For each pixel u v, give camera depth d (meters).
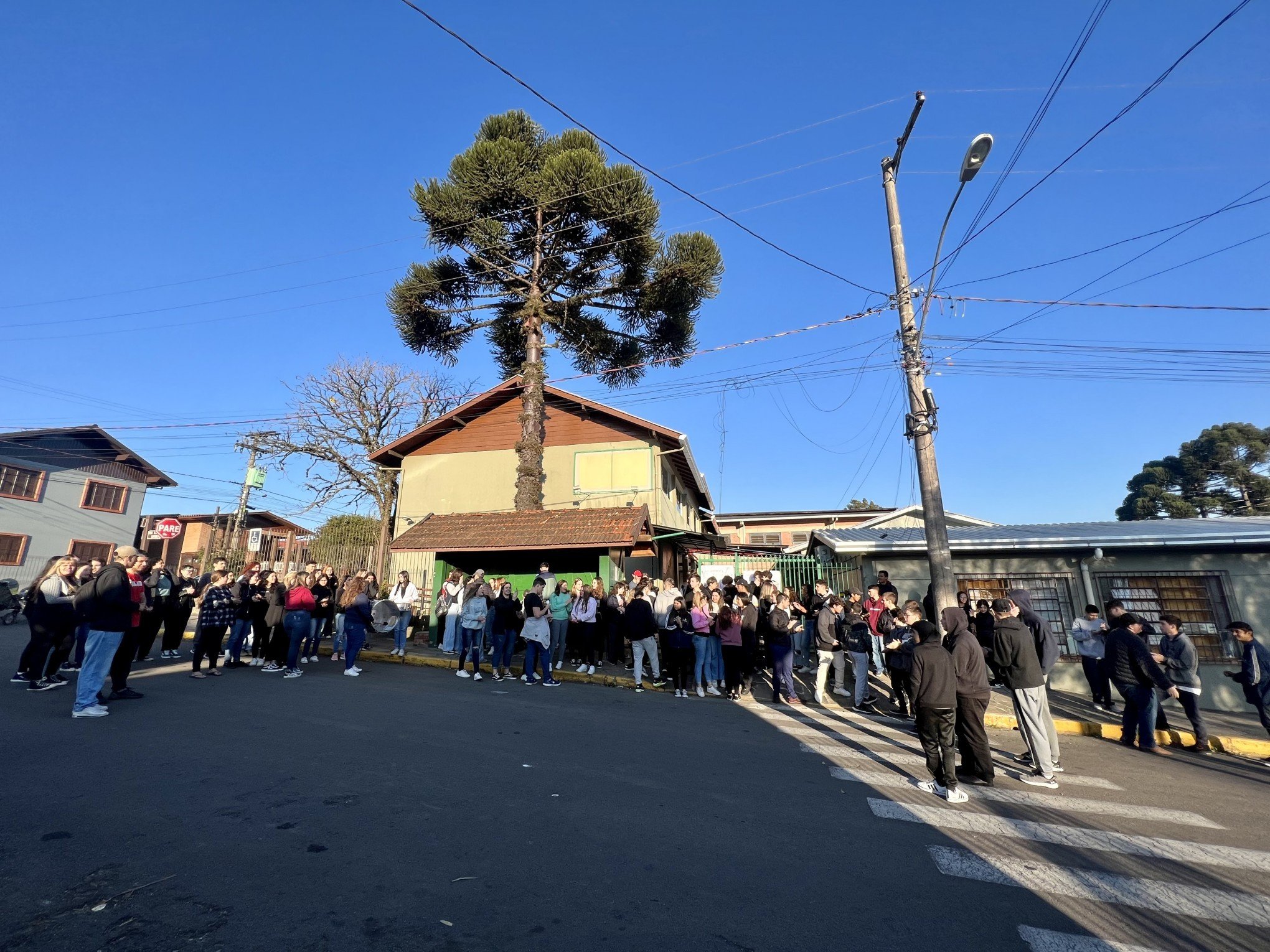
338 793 4.80
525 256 20.77
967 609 10.78
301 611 10.05
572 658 13.03
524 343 23.02
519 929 3.08
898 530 15.49
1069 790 5.96
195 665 9.55
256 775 5.11
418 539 14.55
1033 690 6.34
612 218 18.41
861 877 3.88
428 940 2.95
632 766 5.97
